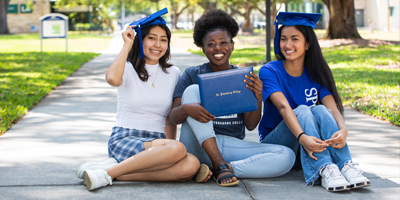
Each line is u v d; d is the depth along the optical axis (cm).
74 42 2275
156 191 264
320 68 304
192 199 252
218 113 275
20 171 303
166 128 316
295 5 3516
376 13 3209
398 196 261
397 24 3117
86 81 824
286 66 311
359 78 788
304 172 283
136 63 292
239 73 278
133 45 296
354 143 397
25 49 1769
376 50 1372
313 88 312
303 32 296
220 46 297
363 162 336
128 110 291
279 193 266
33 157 342
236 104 277
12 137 409
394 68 932
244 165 284
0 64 1070
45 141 397
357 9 3397
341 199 256
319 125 284
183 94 290
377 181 290
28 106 558
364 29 3147
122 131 288
